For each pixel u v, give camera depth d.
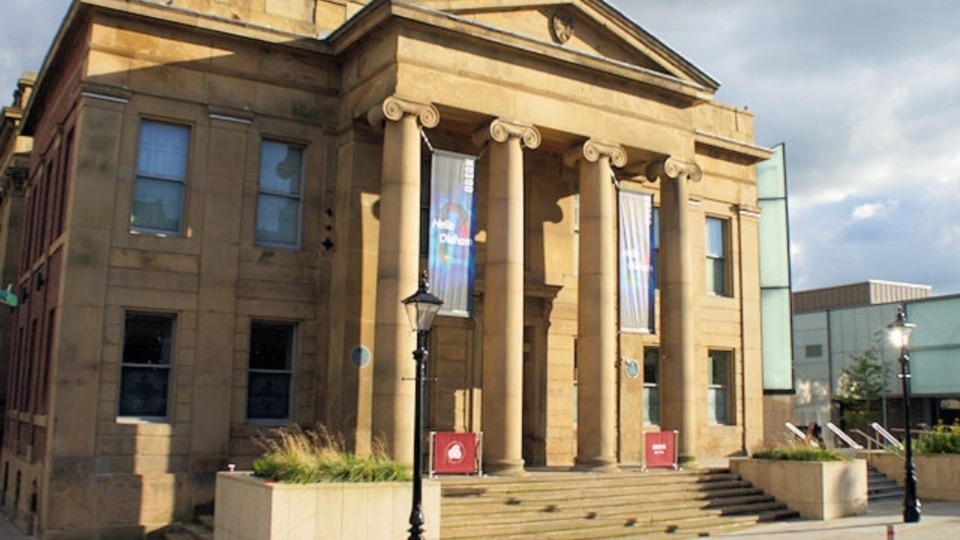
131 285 21.39
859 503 24.36
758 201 35.62
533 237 27.05
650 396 30.00
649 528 20.33
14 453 26.14
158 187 22.30
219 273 22.38
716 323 31.70
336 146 24.16
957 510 25.08
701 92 26.80
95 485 20.33
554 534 19.06
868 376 54.72
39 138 28.52
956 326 52.34
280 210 23.69
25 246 29.58
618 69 25.06
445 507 19.28
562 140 25.03
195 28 22.44
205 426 21.73
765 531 20.94
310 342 23.39
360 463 17.02
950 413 53.47
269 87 23.50
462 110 22.56
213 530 19.17
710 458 30.66
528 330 27.22
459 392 25.03
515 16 24.00
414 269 21.30
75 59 23.12
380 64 22.39
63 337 20.47
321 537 15.66
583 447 23.84
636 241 25.61
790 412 34.28
